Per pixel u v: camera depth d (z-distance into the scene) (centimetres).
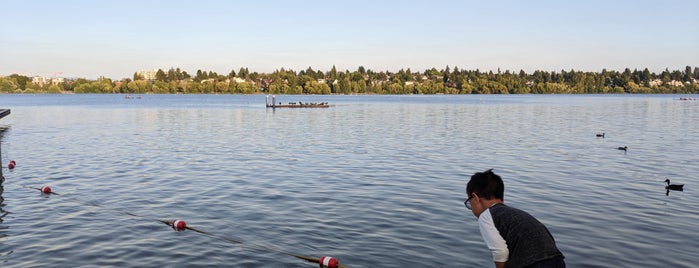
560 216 1606
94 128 5353
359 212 1653
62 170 2514
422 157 2966
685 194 1936
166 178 2272
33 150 3356
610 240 1359
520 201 1814
